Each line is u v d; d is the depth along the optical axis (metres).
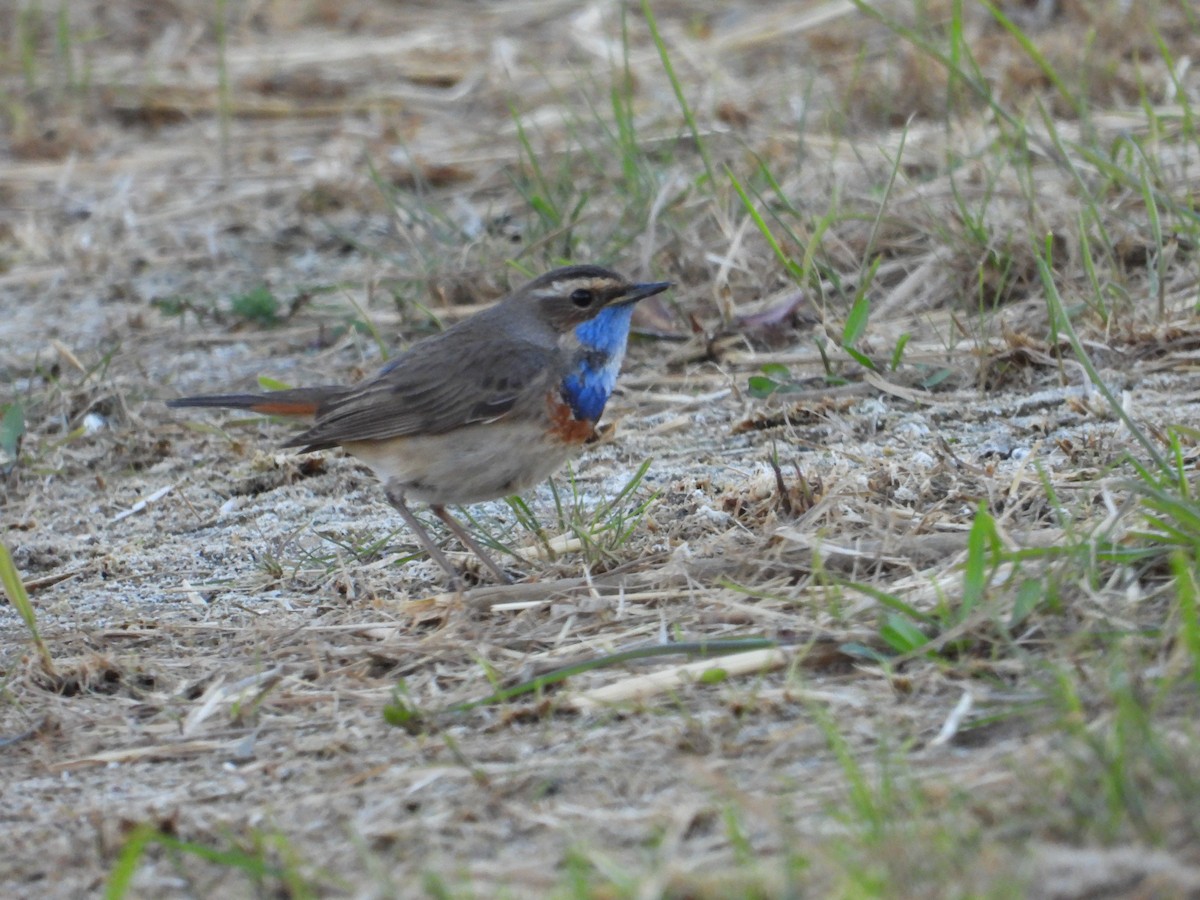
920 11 19.30
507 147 19.70
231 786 8.32
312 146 21.08
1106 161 15.05
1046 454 11.51
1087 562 8.84
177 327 16.62
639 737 8.20
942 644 8.51
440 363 10.76
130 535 12.63
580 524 11.12
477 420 10.66
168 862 7.54
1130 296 13.62
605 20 23.69
